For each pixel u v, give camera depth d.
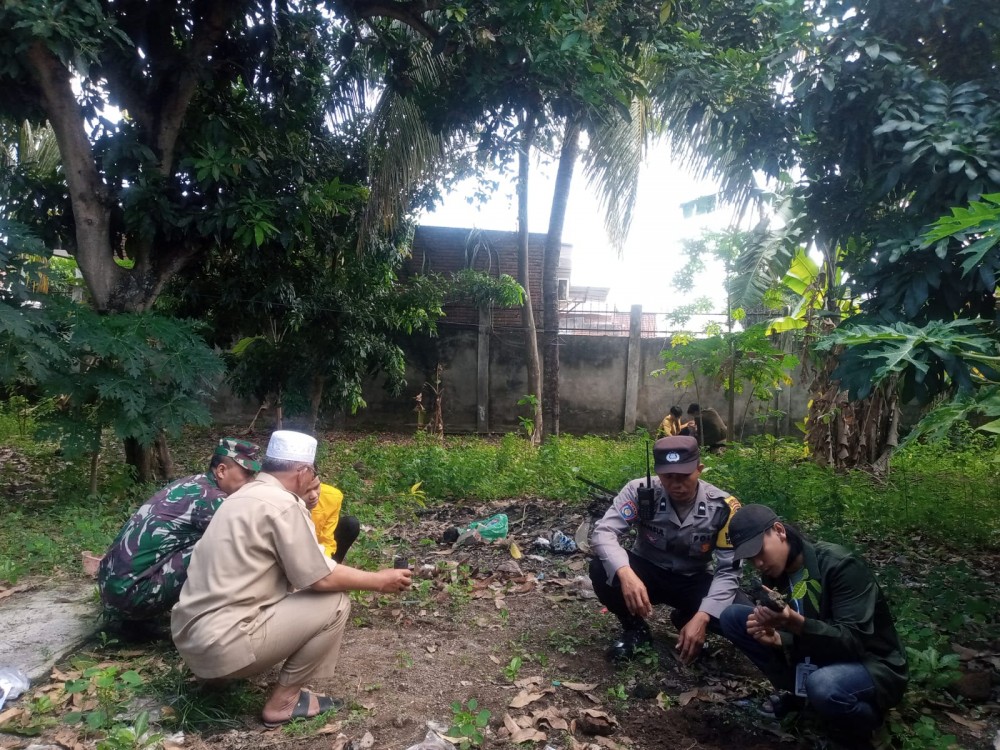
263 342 10.78
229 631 2.92
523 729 3.12
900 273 4.18
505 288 14.18
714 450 12.39
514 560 5.76
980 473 9.36
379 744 3.00
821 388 10.56
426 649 3.99
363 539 5.81
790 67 5.00
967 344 3.49
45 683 3.47
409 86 8.34
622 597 3.87
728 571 3.56
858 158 4.83
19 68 6.14
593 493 6.04
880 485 8.55
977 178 4.02
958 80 4.85
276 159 8.08
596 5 6.43
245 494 3.10
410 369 15.34
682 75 5.78
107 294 6.98
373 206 11.05
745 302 10.39
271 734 3.06
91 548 5.33
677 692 3.56
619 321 16.25
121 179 7.00
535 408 13.28
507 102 7.45
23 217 7.33
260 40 7.62
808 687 2.86
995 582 5.27
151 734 2.99
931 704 3.35
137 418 6.36
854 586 2.96
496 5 6.82
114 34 6.00
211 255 8.74
